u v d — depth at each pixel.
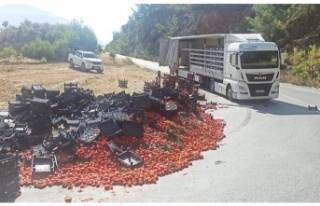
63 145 10.12
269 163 10.27
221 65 23.03
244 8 63.00
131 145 11.10
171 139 12.17
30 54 45.09
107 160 10.01
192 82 22.00
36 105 13.12
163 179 8.98
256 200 7.74
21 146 10.95
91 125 11.64
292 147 11.91
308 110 18.73
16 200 7.57
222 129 14.42
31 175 8.87
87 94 16.31
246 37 21.72
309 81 30.64
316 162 10.37
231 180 8.94
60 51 46.34
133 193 8.06
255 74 19.98
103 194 7.97
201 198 7.83
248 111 18.36
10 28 63.94
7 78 27.78
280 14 44.53
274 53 20.11
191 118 15.12
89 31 55.84
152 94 14.74
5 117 13.71
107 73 35.44
